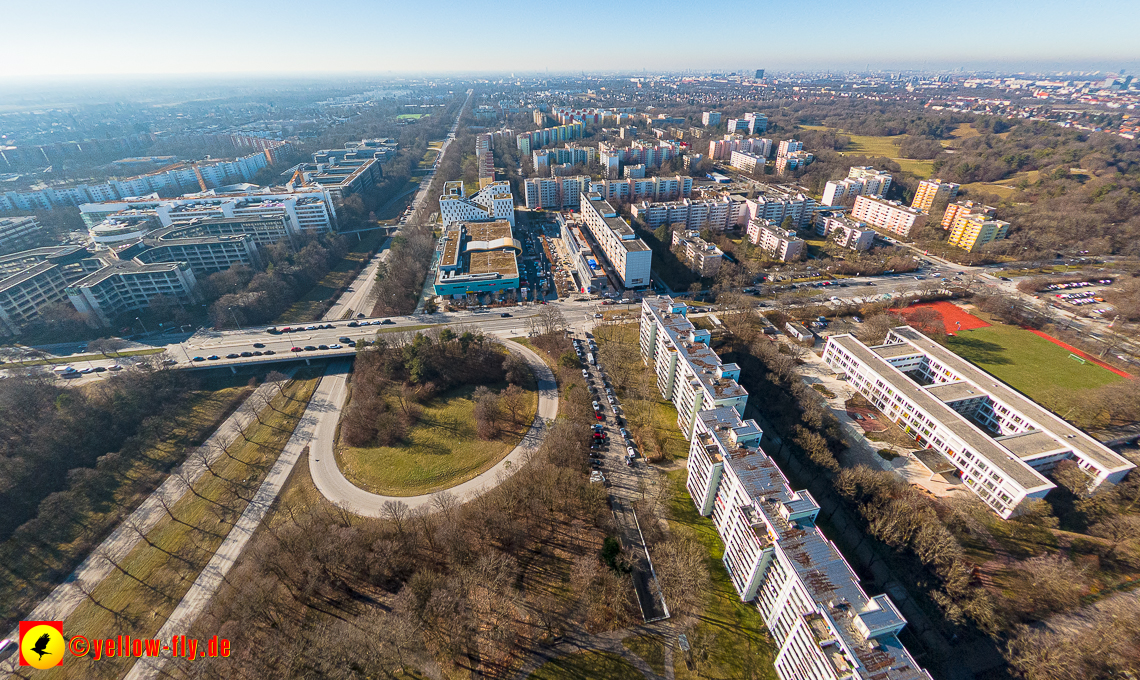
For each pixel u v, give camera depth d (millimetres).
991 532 149375
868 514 145875
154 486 172875
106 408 195250
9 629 128375
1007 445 169000
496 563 135250
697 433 158750
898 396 195500
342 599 129875
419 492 167875
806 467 172375
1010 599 130000
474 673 114688
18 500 159750
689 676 115125
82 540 151750
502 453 184500
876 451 184250
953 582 127062
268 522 158125
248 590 124562
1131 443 181375
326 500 165250
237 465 181250
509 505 153750
